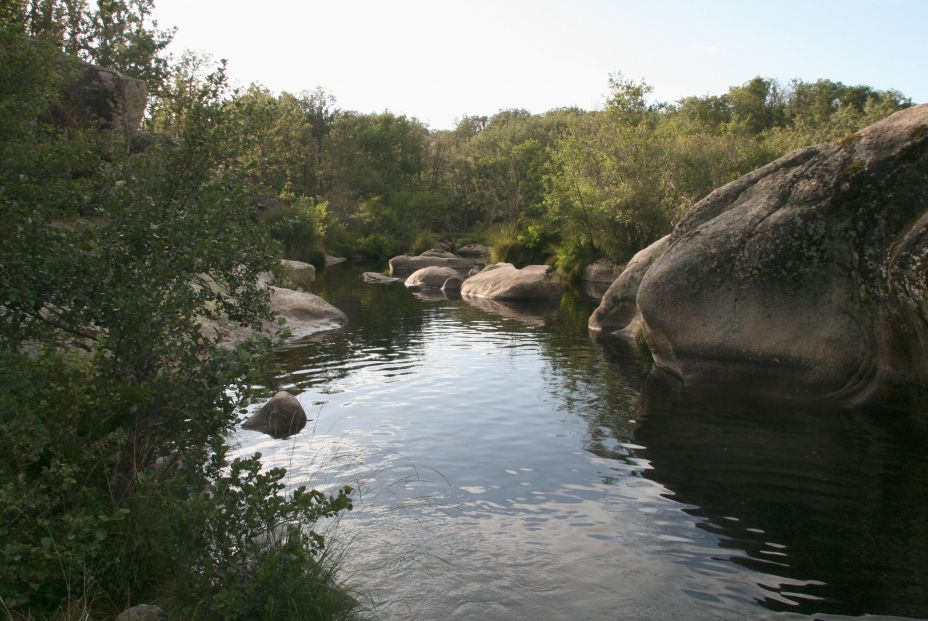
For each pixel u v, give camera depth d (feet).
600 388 36.70
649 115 131.95
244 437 27.45
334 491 21.71
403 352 47.62
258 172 21.80
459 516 19.93
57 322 18.11
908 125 32.19
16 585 11.98
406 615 14.64
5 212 17.37
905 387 30.42
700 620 14.57
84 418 15.83
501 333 57.47
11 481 13.37
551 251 124.77
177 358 16.96
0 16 29.73
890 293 29.12
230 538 14.12
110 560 13.58
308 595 13.65
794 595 15.51
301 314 59.88
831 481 22.38
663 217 106.83
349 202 199.21
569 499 21.25
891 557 17.20
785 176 35.86
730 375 36.35
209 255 17.99
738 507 20.45
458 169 252.21
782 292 34.14
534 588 15.87
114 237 17.43
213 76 20.48
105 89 52.60
